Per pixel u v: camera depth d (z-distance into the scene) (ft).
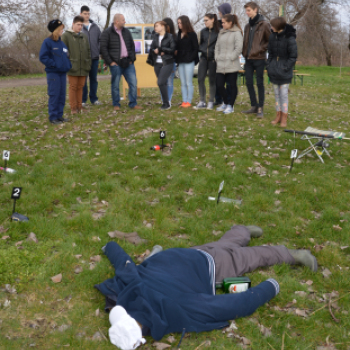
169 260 9.50
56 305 9.40
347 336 8.64
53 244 11.87
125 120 25.40
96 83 31.71
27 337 8.33
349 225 13.33
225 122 25.11
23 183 15.66
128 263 9.70
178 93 39.27
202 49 27.68
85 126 24.31
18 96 39.32
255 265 10.62
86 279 10.20
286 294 9.85
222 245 10.93
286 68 23.45
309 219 13.93
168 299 8.34
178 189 15.99
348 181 17.02
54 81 24.38
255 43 25.50
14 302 9.39
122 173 17.19
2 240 11.79
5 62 89.15
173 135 22.15
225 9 26.53
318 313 9.29
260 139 22.07
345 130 25.70
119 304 8.39
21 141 21.17
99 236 12.37
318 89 46.34
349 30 109.50
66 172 16.97
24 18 88.48
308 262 10.91
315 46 113.19
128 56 27.78
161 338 8.13
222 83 26.99
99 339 8.35
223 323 8.71
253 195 15.49
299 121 26.89
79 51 26.50
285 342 8.38
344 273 10.89
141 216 13.74
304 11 106.63
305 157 19.98
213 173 17.39
